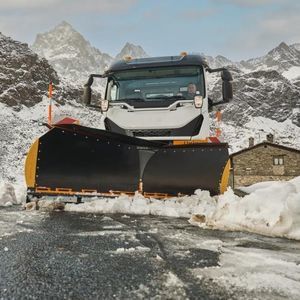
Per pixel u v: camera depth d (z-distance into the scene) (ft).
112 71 27.07
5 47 483.51
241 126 644.27
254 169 123.75
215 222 15.03
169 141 23.58
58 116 20.52
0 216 17.85
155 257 10.05
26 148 263.08
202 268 9.04
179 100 24.26
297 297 7.09
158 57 27.40
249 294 7.23
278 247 11.54
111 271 8.68
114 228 14.69
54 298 6.94
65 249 10.88
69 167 20.31
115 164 20.61
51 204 19.95
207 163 20.21
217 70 26.30
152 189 20.67
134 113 24.36
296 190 14.93
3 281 7.86
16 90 414.00
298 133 645.92
